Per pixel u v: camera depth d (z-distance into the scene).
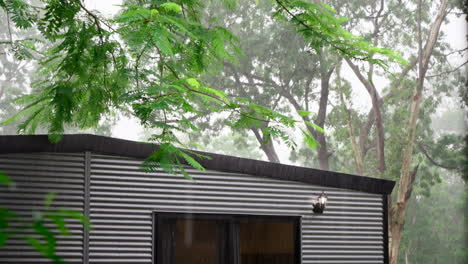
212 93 3.31
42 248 0.41
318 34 3.64
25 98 3.57
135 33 2.61
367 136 18.53
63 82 3.54
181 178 7.22
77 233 6.46
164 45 2.62
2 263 5.77
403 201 17.88
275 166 7.73
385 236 8.28
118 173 6.85
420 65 18.80
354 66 18.16
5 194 6.26
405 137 18.41
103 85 3.60
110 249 6.69
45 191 6.39
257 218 7.64
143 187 6.98
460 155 18.59
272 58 18.30
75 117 3.65
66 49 3.39
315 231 7.93
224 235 7.44
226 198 7.46
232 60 3.72
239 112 3.54
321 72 18.25
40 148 6.38
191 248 7.16
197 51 3.73
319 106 18.53
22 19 3.41
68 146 6.53
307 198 7.93
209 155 7.29
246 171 7.57
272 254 7.64
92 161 6.70
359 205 8.20
